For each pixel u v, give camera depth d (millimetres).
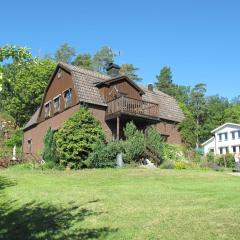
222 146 63312
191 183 19250
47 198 15188
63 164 27969
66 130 28141
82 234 10109
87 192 16344
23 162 32250
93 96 33781
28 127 44031
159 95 41125
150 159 30812
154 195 15281
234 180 20703
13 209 13984
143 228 10266
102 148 28016
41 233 10578
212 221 10617
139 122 35062
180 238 9227
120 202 13922
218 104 92062
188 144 40062
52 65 58875
